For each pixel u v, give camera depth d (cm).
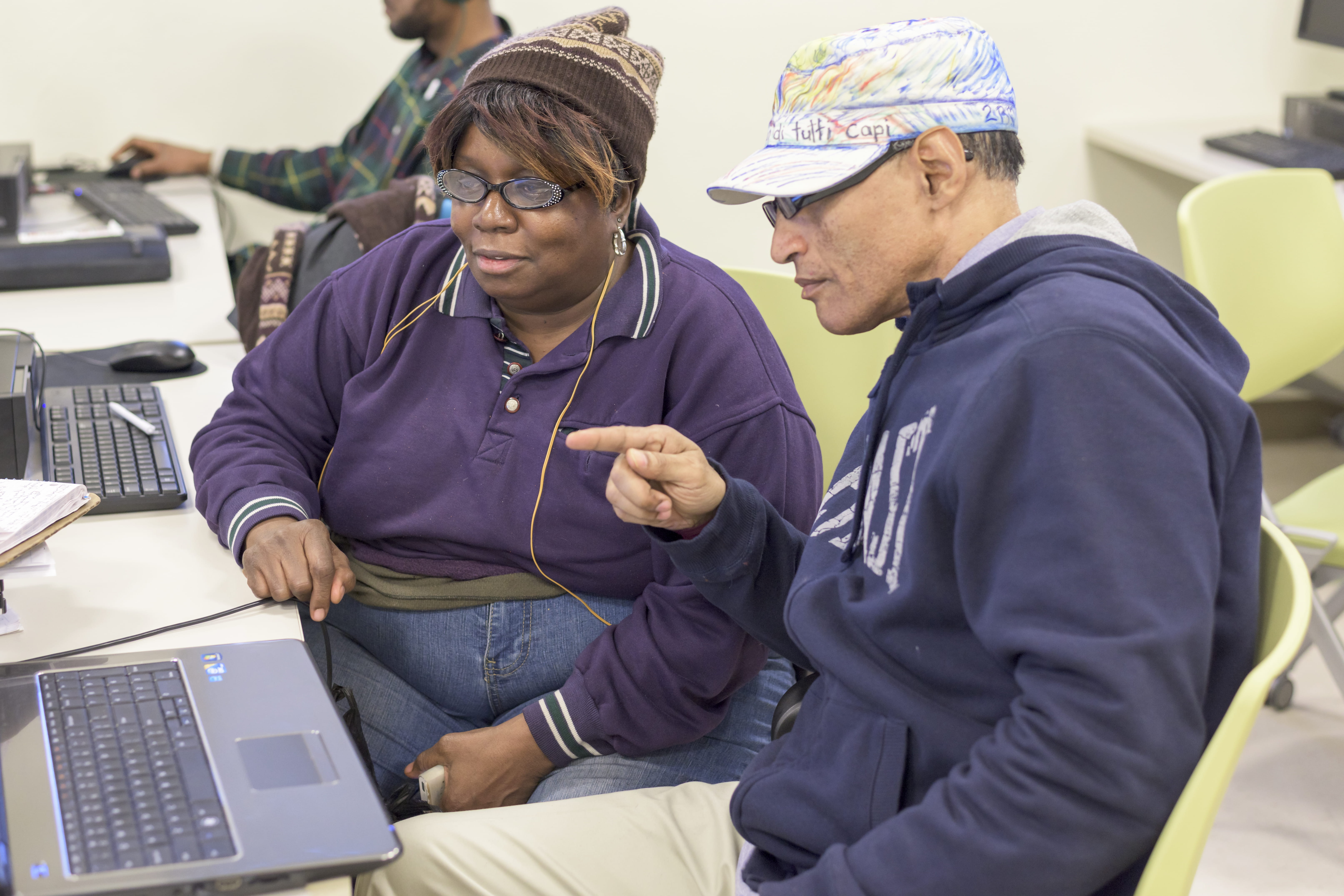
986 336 85
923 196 92
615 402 128
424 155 240
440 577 134
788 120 95
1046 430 78
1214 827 192
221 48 280
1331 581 194
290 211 296
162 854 76
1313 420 341
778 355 132
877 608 91
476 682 134
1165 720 75
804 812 95
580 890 105
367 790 85
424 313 132
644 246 131
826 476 167
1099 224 93
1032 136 324
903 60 90
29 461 142
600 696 123
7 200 210
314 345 138
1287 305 204
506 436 129
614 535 129
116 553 125
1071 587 76
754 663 128
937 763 89
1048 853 76
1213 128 321
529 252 120
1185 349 81
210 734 90
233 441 135
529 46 119
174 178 280
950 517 85
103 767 84
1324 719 220
